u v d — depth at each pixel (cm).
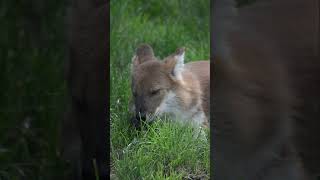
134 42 1177
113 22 1176
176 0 1348
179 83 999
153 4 1354
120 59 1107
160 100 980
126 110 972
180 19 1309
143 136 896
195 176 842
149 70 992
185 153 860
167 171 846
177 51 1012
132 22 1240
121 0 1270
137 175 807
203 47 1216
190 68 1074
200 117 1013
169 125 919
